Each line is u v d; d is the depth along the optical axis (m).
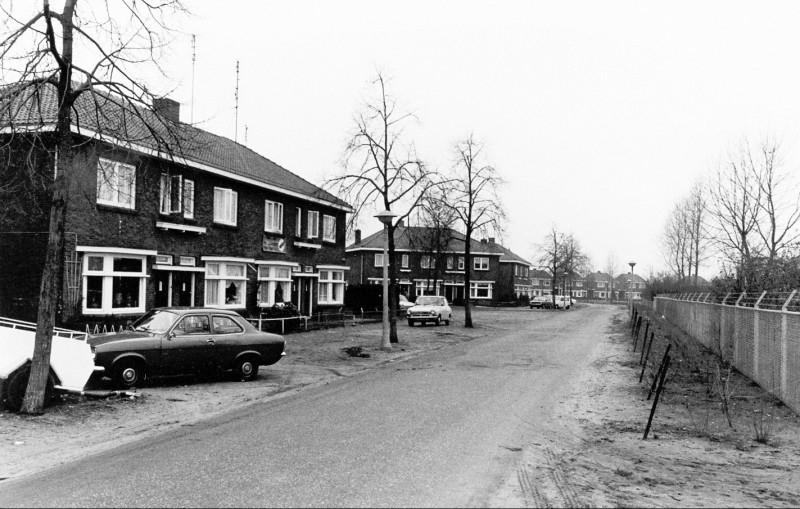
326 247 33.59
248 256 25.84
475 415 10.17
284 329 26.14
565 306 72.44
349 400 11.54
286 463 7.06
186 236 21.98
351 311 41.53
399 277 68.12
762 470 7.32
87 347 11.00
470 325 34.47
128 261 19.39
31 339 10.55
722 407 10.96
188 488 6.11
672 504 5.94
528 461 7.41
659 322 38.97
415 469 6.87
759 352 13.70
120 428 9.01
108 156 14.54
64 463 7.22
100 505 5.61
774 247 27.52
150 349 12.26
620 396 12.45
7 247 17.06
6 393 9.83
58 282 16.92
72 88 10.96
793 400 10.85
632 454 8.01
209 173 23.14
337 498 5.82
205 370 13.20
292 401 11.44
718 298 20.69
